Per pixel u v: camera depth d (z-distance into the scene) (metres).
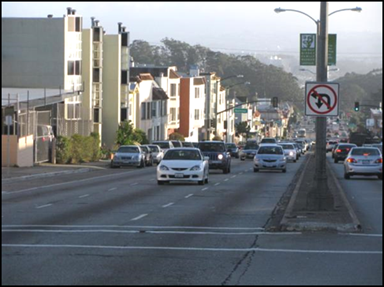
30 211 20.36
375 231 16.28
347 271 11.45
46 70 59.88
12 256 12.57
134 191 28.23
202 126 106.62
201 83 105.62
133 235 15.43
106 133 70.19
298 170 47.84
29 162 45.88
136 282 10.47
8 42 59.75
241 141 135.62
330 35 37.34
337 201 22.56
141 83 80.88
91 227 16.77
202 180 31.86
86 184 32.78
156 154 57.88
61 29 59.69
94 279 10.63
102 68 69.69
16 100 43.84
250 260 12.39
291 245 14.12
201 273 11.20
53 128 55.38
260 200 24.45
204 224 17.55
